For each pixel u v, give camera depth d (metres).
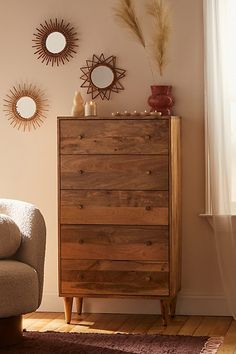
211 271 6.03
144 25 6.05
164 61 6.02
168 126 5.60
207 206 5.99
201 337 5.31
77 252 5.75
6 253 5.16
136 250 5.68
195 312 6.04
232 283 5.87
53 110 6.22
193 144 6.02
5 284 4.96
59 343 5.16
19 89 6.25
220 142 5.86
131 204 5.67
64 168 5.75
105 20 6.11
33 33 6.22
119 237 5.70
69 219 5.75
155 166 5.63
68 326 5.70
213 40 5.87
